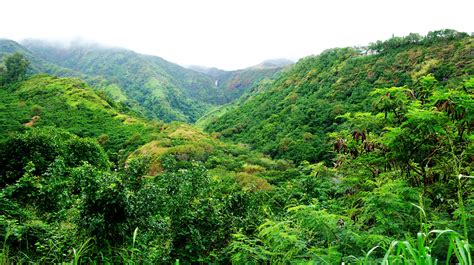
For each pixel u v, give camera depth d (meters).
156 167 27.67
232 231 4.65
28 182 7.07
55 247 4.33
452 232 1.54
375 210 3.35
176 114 150.12
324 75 79.81
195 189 4.83
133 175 4.97
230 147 48.97
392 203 3.29
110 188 4.23
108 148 45.47
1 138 31.72
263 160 40.09
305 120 56.41
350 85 65.06
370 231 3.20
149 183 4.76
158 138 46.50
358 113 5.18
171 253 4.22
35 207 6.87
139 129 54.47
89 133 50.28
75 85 71.69
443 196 4.28
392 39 80.81
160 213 4.60
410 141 4.40
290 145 46.56
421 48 67.56
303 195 7.17
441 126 4.19
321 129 50.97
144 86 184.12
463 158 4.27
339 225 3.35
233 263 3.46
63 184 6.96
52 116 54.75
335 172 6.00
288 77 101.94
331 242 3.09
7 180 11.73
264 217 5.46
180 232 4.35
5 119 46.28
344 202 5.39
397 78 58.25
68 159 14.36
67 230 4.85
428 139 4.33
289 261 3.03
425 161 4.52
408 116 4.25
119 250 4.04
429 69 55.62
